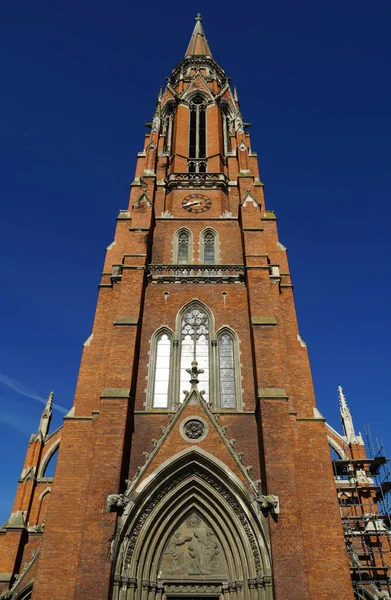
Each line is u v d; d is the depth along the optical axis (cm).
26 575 3195
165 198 4353
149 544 2466
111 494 2398
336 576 2392
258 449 2753
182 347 3281
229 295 3472
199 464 2616
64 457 2733
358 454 4747
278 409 2688
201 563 2473
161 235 3947
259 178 4547
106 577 2189
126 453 2683
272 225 3994
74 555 2433
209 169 4616
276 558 2248
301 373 3120
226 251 3838
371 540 3653
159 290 3491
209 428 2714
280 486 2436
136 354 3067
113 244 3825
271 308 3166
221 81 5934
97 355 3152
